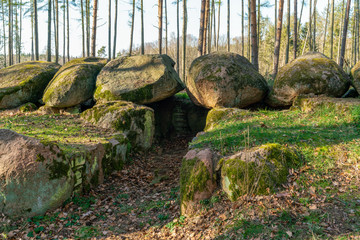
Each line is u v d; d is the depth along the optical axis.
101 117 9.33
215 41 25.86
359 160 4.96
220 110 9.09
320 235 3.51
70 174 5.80
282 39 34.84
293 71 9.26
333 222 3.72
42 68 12.14
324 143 5.66
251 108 10.39
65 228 5.07
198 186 4.94
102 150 7.15
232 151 5.71
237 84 9.61
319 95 8.83
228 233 3.97
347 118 6.93
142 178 7.61
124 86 10.39
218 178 5.04
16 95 10.90
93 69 11.34
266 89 10.08
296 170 4.86
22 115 10.27
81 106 11.55
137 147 9.40
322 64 9.12
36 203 5.30
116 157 7.88
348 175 4.66
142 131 9.53
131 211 5.68
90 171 6.61
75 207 5.73
